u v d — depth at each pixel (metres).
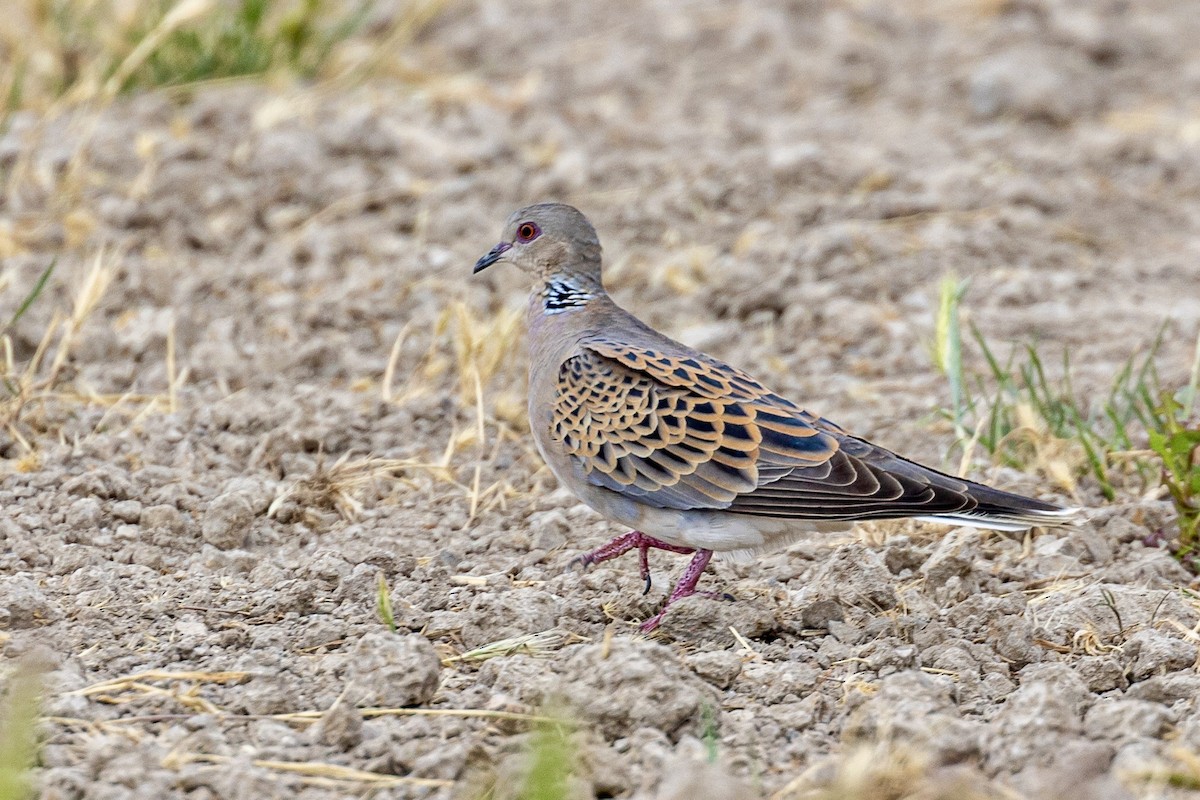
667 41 23.20
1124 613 9.39
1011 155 19.16
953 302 12.19
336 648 8.80
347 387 13.24
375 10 23.14
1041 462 11.70
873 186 17.78
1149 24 24.48
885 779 7.19
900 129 20.17
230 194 16.31
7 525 10.02
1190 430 10.77
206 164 16.75
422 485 11.50
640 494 9.34
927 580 9.81
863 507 8.84
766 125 20.00
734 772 7.46
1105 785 7.10
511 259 10.59
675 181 17.48
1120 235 17.36
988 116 20.80
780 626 9.27
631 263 15.92
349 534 10.58
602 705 7.75
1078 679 8.30
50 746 7.45
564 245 10.47
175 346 13.53
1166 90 21.98
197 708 7.97
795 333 14.80
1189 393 12.23
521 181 17.34
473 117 18.98
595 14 24.38
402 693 8.01
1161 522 10.84
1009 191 17.66
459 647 8.94
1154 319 15.02
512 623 9.04
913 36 23.78
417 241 15.91
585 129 19.36
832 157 18.58
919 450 12.34
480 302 14.62
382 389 13.08
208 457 11.55
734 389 9.32
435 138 18.11
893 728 7.57
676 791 6.78
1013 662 8.95
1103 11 24.75
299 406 12.30
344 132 17.64
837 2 24.72
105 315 14.05
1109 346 14.37
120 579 9.48
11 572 9.61
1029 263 16.39
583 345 9.77
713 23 23.86
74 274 14.56
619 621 9.50
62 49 18.64
